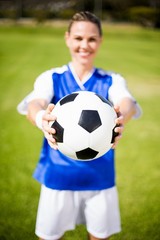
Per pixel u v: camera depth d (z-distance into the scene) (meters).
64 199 2.01
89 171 1.99
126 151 4.56
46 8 65.62
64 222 2.04
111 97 2.08
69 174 1.99
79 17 2.10
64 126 1.72
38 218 2.06
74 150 1.75
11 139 4.94
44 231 2.03
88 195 2.03
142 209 3.11
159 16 45.09
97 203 2.03
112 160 2.06
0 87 8.45
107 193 2.04
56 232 2.03
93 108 1.74
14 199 3.25
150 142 4.93
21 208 3.10
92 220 2.04
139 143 4.88
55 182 2.00
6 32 33.75
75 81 2.08
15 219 2.91
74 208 2.05
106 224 2.04
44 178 2.05
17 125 5.60
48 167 2.05
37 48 19.42
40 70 11.35
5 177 3.72
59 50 18.42
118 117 1.82
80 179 1.99
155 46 23.06
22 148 4.59
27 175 3.78
